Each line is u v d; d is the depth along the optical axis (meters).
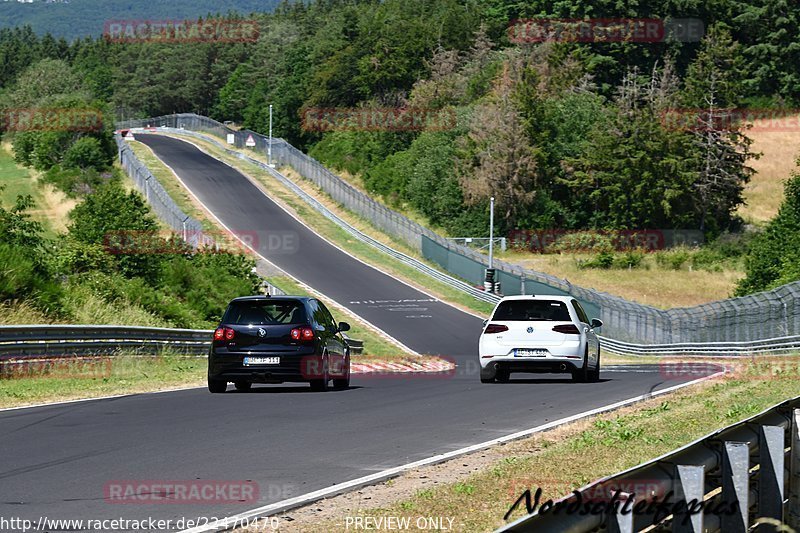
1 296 66.31
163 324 84.25
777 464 14.02
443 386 46.19
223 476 20.56
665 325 108.12
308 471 21.28
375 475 20.62
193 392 41.56
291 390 43.78
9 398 37.16
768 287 134.88
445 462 22.69
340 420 30.62
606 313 125.19
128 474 20.66
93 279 86.38
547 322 48.00
